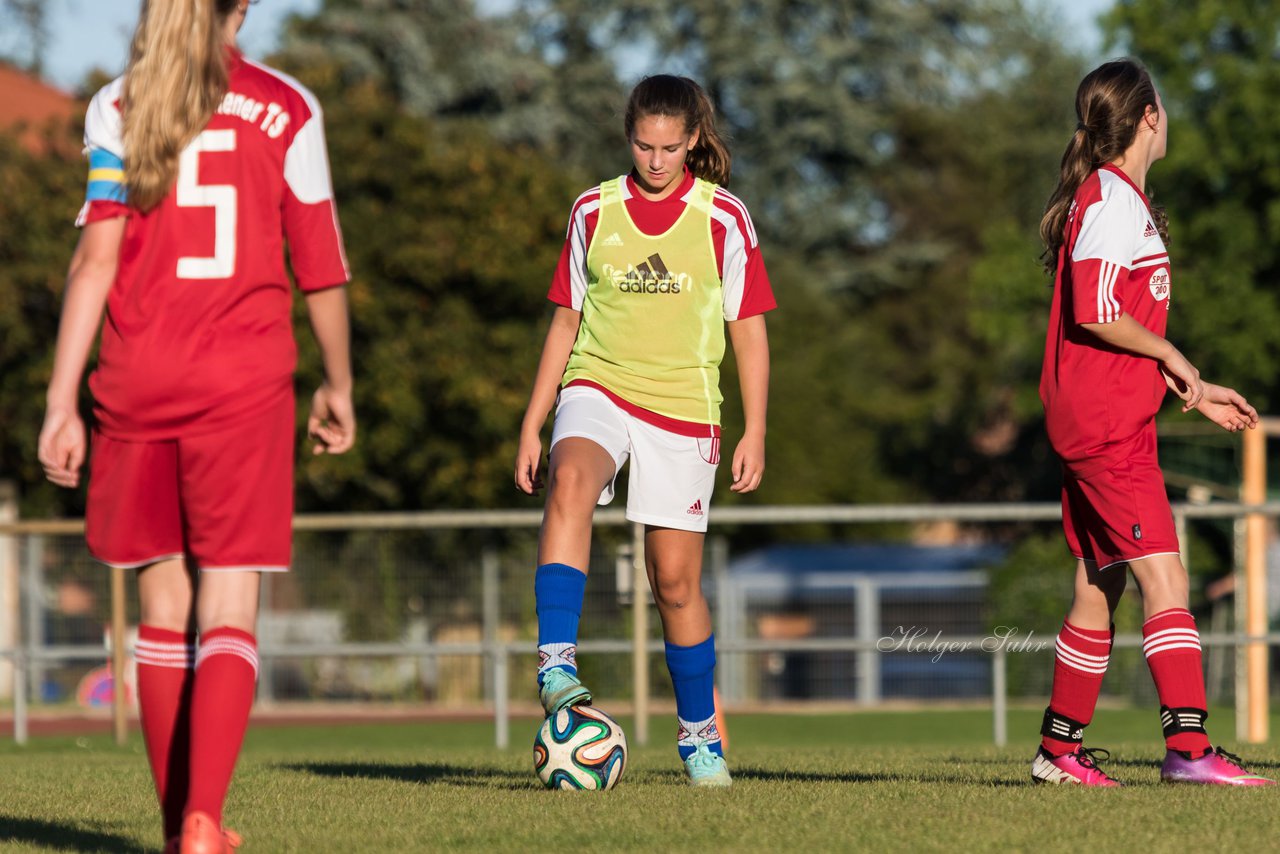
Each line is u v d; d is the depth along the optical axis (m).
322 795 16.88
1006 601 66.62
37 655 40.69
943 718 52.97
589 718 17.56
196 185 12.04
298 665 57.19
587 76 137.75
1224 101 96.50
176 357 11.88
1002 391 143.75
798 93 142.00
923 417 141.38
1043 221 18.23
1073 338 17.80
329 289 12.55
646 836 13.27
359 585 57.53
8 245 80.06
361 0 129.38
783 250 149.62
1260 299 95.94
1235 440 51.47
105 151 11.98
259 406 12.02
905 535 140.12
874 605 67.75
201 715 11.72
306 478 78.75
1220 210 96.94
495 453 82.12
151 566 12.56
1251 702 40.72
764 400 18.41
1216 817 14.10
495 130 131.00
